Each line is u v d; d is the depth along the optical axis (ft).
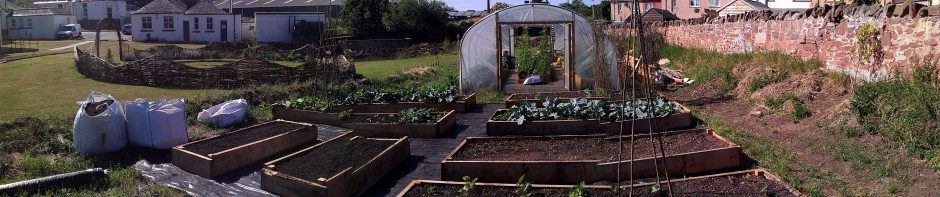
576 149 26.91
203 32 137.49
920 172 22.26
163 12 137.69
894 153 24.47
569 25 52.60
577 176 23.59
